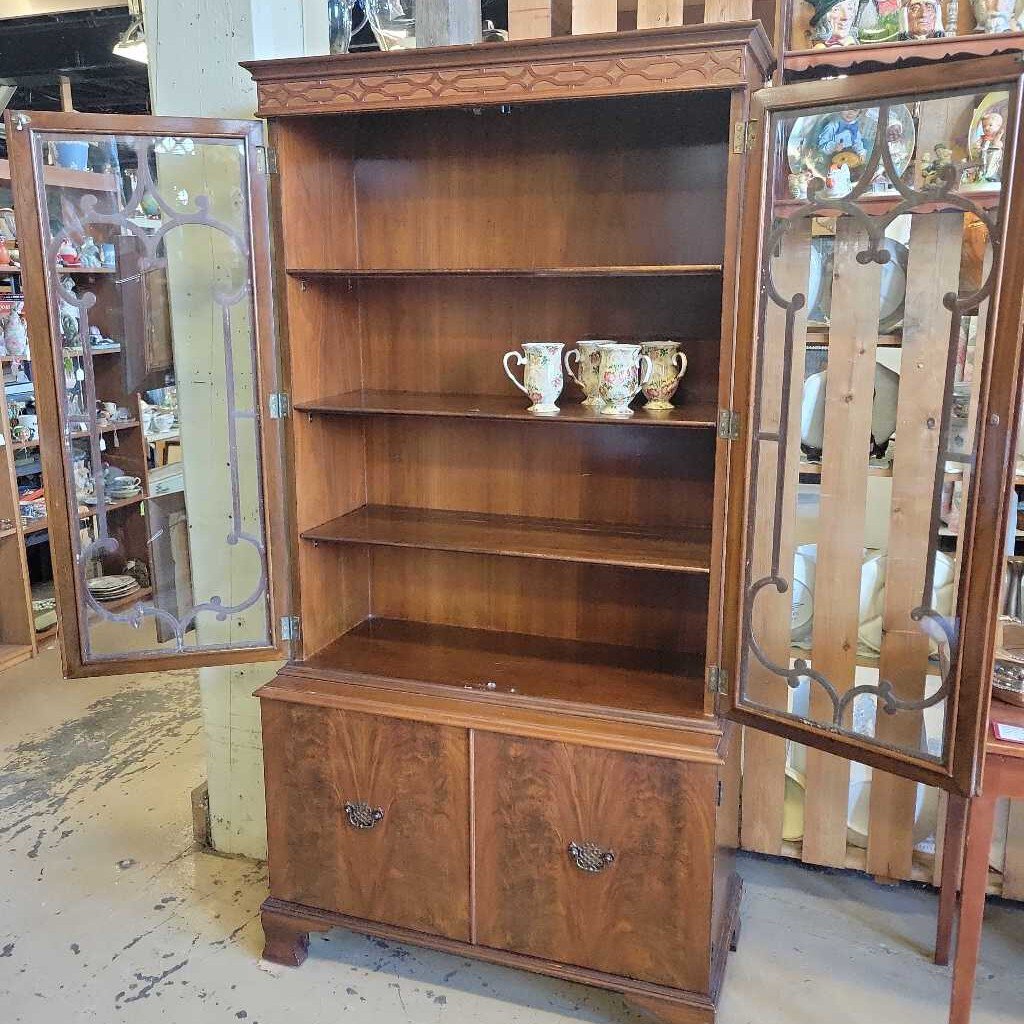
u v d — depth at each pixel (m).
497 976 1.99
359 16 2.20
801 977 1.96
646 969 1.78
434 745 1.82
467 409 1.84
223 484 2.12
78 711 3.23
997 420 1.35
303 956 2.03
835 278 1.74
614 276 1.86
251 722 2.30
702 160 1.82
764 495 1.66
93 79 4.68
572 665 1.98
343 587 2.15
